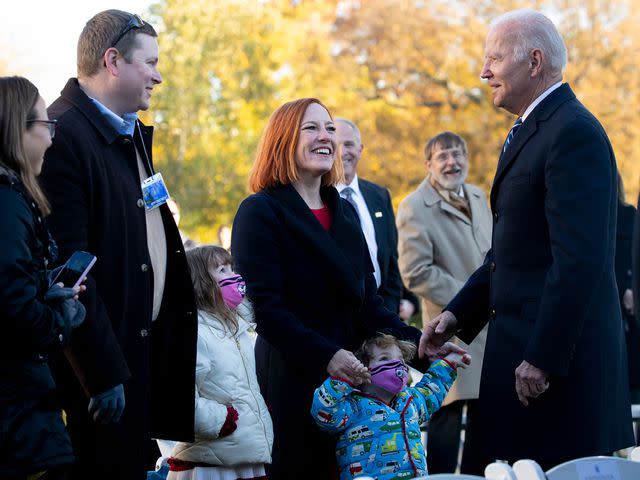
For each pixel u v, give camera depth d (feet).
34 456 8.73
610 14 64.75
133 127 11.92
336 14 68.69
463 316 13.26
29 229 9.00
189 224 68.23
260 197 12.46
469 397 18.01
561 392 11.60
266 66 68.23
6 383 8.73
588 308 11.50
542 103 12.03
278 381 12.36
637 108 62.85
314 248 12.30
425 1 66.39
